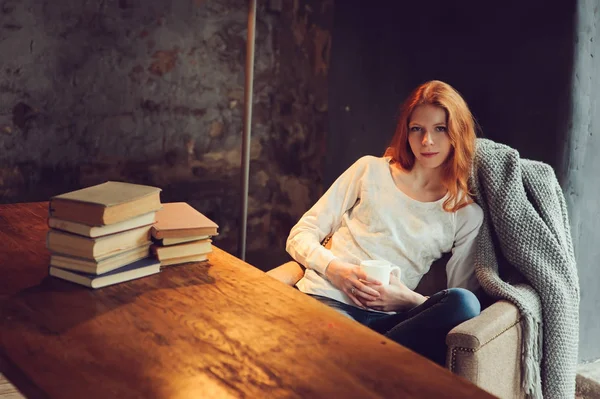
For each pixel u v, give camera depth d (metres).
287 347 1.43
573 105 2.51
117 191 1.83
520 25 2.61
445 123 2.14
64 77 3.14
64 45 3.11
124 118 3.31
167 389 1.25
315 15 3.45
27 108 3.09
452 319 1.89
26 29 3.02
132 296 1.68
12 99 3.05
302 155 3.61
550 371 2.08
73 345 1.41
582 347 2.81
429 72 2.96
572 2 2.45
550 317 2.06
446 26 2.86
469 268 2.19
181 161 3.49
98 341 1.43
